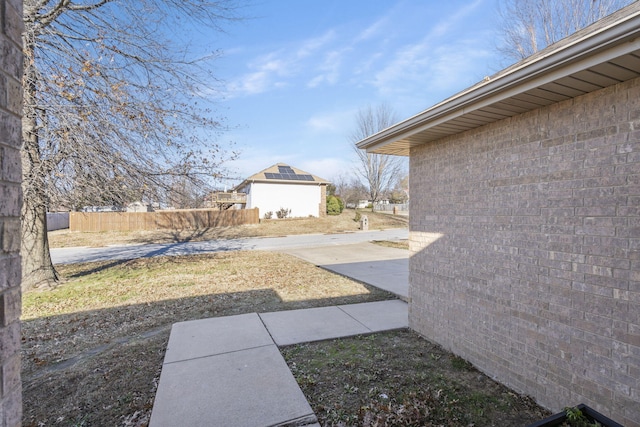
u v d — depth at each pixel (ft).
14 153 3.60
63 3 19.57
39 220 23.68
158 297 20.74
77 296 21.02
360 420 8.51
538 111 9.13
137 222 70.54
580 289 8.10
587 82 7.30
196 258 38.27
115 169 21.57
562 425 6.82
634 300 7.04
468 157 11.60
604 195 7.59
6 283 3.43
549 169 8.82
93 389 10.07
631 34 5.70
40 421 8.59
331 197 98.37
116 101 20.26
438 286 13.12
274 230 71.20
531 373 9.36
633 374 7.05
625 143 7.19
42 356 12.39
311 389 9.92
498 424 8.38
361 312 17.17
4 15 3.41
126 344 13.42
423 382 10.36
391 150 15.57
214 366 11.14
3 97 3.39
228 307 18.51
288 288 22.90
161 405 8.89
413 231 14.65
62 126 18.51
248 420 8.28
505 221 10.17
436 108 10.23
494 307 10.58
